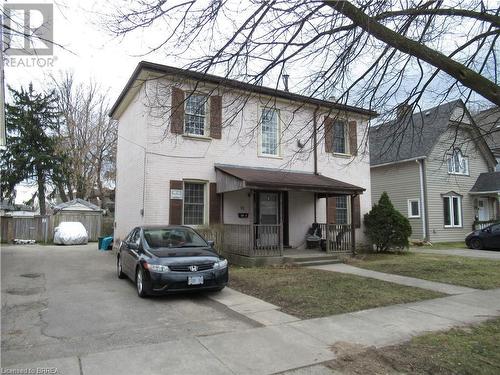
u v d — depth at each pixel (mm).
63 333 5492
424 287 8922
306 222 16062
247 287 8930
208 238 13109
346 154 17359
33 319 6227
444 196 22938
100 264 13055
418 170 22453
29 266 12445
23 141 29531
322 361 4516
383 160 23922
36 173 30312
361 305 7203
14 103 29984
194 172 13648
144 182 12828
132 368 4227
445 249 18703
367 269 11727
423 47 4773
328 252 14031
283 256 12875
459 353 4809
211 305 7309
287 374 4172
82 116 30375
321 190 13609
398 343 5160
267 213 15047
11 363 4348
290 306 7145
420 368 4371
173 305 7277
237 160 14523
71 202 24453
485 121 7426
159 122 13047
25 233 22453
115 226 18141
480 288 8891
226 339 5238
